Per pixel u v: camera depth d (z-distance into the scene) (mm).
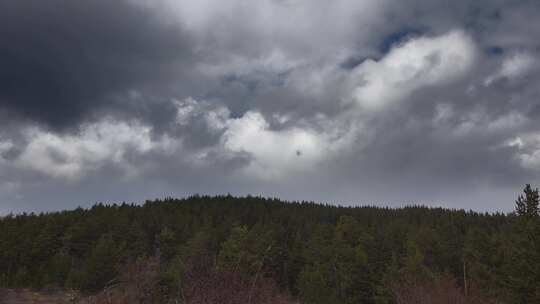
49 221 78875
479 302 19047
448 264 51156
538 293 26219
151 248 69688
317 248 62219
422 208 122125
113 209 102000
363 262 51188
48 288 29391
